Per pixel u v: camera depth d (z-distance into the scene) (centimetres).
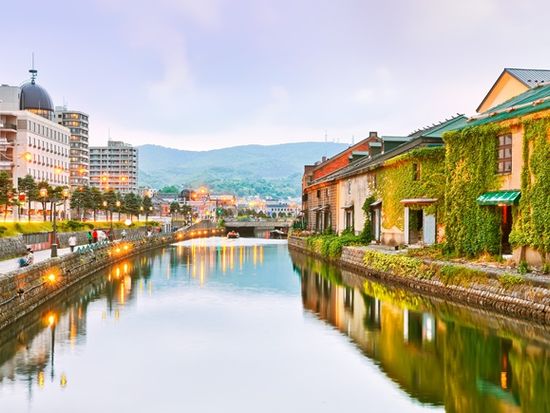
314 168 10519
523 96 3762
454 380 1914
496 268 3161
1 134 10800
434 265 3469
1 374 2022
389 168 5181
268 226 18312
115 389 1866
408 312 3028
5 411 1683
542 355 2158
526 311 2575
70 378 1980
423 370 2031
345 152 9450
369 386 1875
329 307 3294
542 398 1733
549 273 2850
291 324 2825
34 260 4016
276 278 4803
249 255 7694
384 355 2230
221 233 17262
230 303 3488
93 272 5178
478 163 3531
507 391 1800
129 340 2514
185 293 3931
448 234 3788
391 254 4172
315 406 1712
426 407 1681
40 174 11794
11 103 12381
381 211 5434
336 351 2305
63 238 6306
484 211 3459
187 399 1781
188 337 2567
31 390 1859
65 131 13550
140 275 5100
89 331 2692
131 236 9462
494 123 3434
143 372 2044
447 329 2591
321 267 5656
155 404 1739
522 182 3120
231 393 1827
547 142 2962
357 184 6262
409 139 6103
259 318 2991
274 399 1772
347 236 5966
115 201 11588
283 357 2225
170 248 9462
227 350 2334
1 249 4331
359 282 4309
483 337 2423
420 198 4609
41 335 2609
